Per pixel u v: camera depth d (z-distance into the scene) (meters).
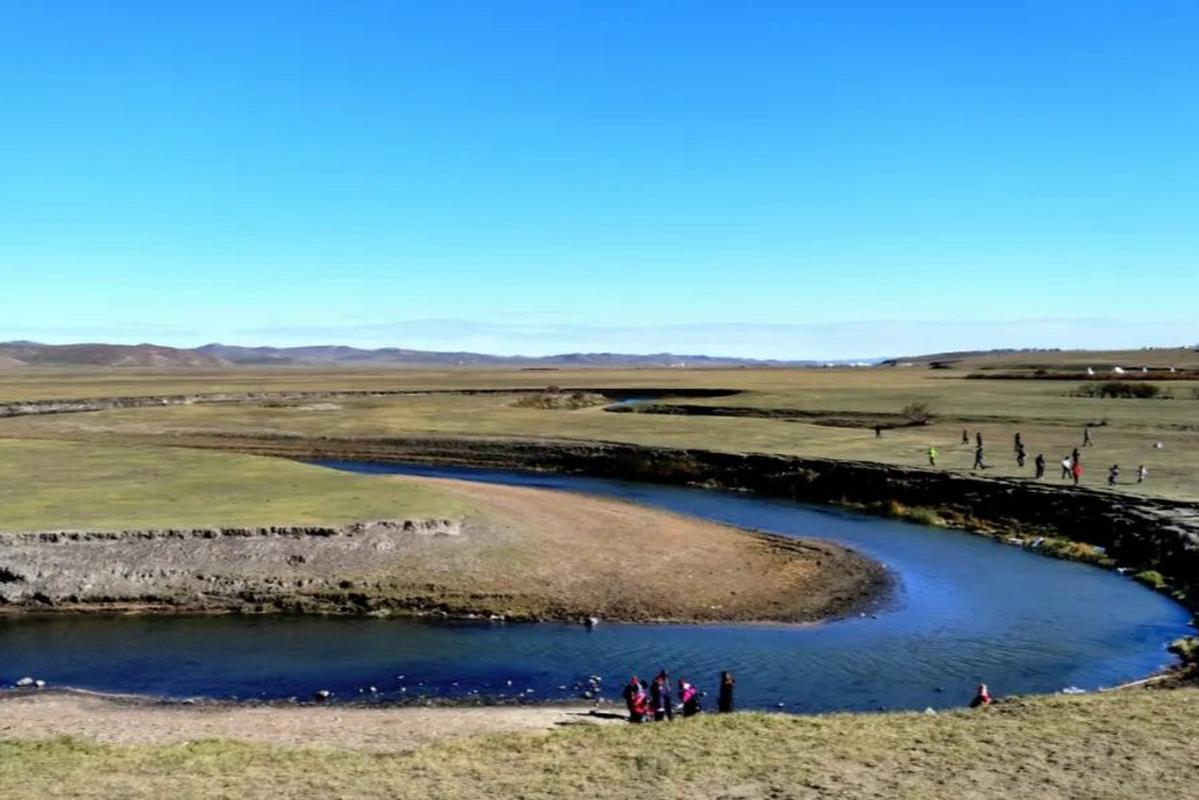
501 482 69.56
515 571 38.69
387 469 76.06
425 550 40.03
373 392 156.25
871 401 115.75
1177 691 23.14
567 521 48.06
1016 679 28.69
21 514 41.69
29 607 34.94
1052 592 38.97
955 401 112.62
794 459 67.62
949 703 26.59
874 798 15.84
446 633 32.78
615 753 18.89
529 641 32.06
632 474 72.88
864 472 62.50
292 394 150.38
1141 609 36.38
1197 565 39.59
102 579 36.38
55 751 20.12
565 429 91.38
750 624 34.31
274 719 24.48
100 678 28.45
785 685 28.11
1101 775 16.59
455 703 26.39
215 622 33.84
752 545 46.44
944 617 35.41
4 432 92.88
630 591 37.31
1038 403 107.56
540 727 23.56
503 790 16.88
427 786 17.17
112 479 52.94
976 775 16.81
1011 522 52.06
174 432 93.75
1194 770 16.75
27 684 27.84
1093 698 22.50
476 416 107.44
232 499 46.75
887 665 29.98
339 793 16.84
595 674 29.05
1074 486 53.19
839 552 45.56
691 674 29.09
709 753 18.62
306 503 45.88
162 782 17.55
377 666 29.56
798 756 18.19
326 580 37.09
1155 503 48.00
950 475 59.03
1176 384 132.12
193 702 26.27
